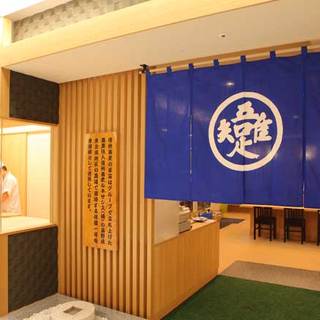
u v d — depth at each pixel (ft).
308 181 8.36
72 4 10.66
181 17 7.51
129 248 11.37
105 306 11.82
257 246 22.54
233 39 8.54
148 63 10.52
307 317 11.84
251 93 9.05
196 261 14.14
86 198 12.07
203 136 9.70
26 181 14.57
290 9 6.91
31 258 12.08
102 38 8.66
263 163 8.89
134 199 11.27
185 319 11.58
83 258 12.37
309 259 19.39
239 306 12.70
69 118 12.80
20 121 11.85
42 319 10.60
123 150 11.47
